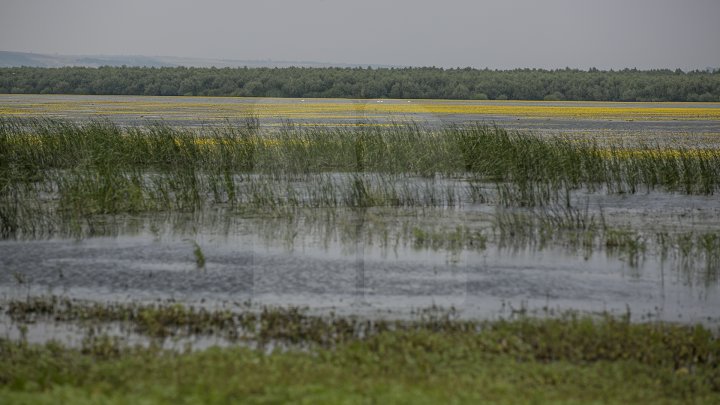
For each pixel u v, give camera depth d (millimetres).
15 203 37344
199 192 43844
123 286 26109
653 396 16203
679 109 155125
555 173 47688
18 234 34125
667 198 45844
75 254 30578
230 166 46906
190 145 51938
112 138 54406
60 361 17734
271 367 16625
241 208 38625
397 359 17703
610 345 19594
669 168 50969
